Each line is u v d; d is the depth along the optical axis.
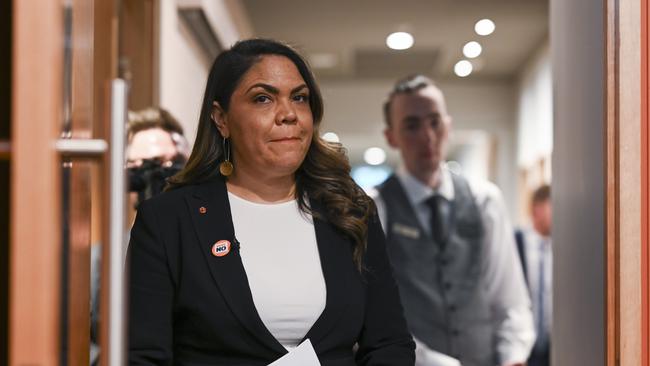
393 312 2.30
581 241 2.60
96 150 1.66
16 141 1.58
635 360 2.22
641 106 2.25
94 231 3.28
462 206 3.94
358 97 12.48
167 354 2.09
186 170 2.29
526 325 3.94
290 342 2.14
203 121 2.27
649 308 2.23
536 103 10.65
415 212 3.90
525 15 9.03
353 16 9.11
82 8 1.96
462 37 10.00
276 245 2.19
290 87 2.19
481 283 3.90
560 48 2.93
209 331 2.10
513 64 11.43
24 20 1.58
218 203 2.21
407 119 3.94
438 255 3.86
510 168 12.40
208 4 5.81
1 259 1.79
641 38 2.25
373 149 17.89
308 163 2.30
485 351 3.85
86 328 2.15
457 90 12.48
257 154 2.17
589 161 2.49
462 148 17.50
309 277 2.17
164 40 5.01
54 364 1.60
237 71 2.20
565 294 2.84
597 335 2.38
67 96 1.78
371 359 2.24
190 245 2.14
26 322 1.57
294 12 8.95
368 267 2.29
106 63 2.32
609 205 2.26
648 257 2.23
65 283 1.84
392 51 10.70
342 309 2.16
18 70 1.58
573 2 2.71
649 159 2.24
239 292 2.10
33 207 1.58
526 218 11.46
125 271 1.98
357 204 2.32
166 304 2.12
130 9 4.83
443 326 3.81
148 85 4.83
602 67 2.32
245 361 2.11
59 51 1.61
